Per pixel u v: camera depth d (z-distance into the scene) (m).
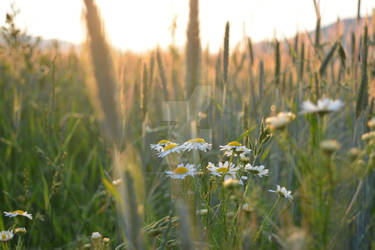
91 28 0.25
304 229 0.32
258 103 0.53
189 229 0.29
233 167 0.42
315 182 0.32
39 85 0.84
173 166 0.40
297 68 0.59
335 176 0.32
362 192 0.42
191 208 0.32
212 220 0.40
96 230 0.56
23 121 0.82
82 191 0.69
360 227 0.42
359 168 0.33
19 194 0.64
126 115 0.35
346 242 0.38
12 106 0.81
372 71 0.50
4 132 0.82
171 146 0.40
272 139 0.54
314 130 0.34
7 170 0.67
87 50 0.25
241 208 0.38
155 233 0.37
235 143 0.42
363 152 0.33
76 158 0.81
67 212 0.63
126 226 0.28
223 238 0.40
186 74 0.35
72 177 0.73
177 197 0.33
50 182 0.61
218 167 0.42
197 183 0.35
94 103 0.26
